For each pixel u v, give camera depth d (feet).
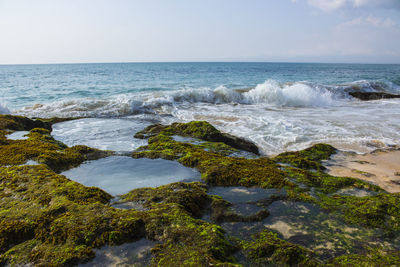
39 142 19.08
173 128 26.53
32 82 94.22
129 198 11.57
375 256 8.49
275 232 9.73
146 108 43.52
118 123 32.42
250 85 83.10
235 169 14.84
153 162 16.85
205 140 23.54
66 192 11.55
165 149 19.33
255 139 27.27
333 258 8.39
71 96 58.65
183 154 17.97
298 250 8.40
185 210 10.50
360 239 9.41
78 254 8.08
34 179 12.78
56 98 56.13
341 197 12.48
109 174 15.05
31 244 8.63
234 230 9.84
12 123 24.63
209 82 97.09
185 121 36.06
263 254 8.43
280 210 11.22
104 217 9.50
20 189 11.82
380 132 29.94
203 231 8.95
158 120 36.65
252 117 37.11
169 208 10.32
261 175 14.19
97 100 45.52
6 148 17.07
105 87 77.05
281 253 8.30
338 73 171.32
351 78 120.37
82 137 25.80
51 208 10.11
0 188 11.97
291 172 15.26
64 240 8.64
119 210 10.16
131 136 26.37
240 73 166.30
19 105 47.37
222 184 13.64
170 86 80.94
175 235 8.74
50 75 141.69
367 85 71.00
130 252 8.22
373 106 48.78
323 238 9.44
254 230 9.82
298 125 32.81
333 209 11.32
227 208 11.25
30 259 7.98
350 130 30.58
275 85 60.34
